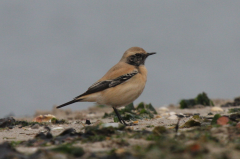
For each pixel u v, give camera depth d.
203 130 9.69
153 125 13.23
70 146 8.47
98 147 8.36
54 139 9.67
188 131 9.66
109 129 9.97
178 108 22.20
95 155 7.25
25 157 7.26
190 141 8.28
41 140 9.71
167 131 9.80
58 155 7.26
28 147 8.87
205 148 7.05
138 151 7.39
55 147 8.36
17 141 10.02
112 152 7.47
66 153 7.43
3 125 14.62
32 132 12.93
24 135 12.16
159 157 6.79
